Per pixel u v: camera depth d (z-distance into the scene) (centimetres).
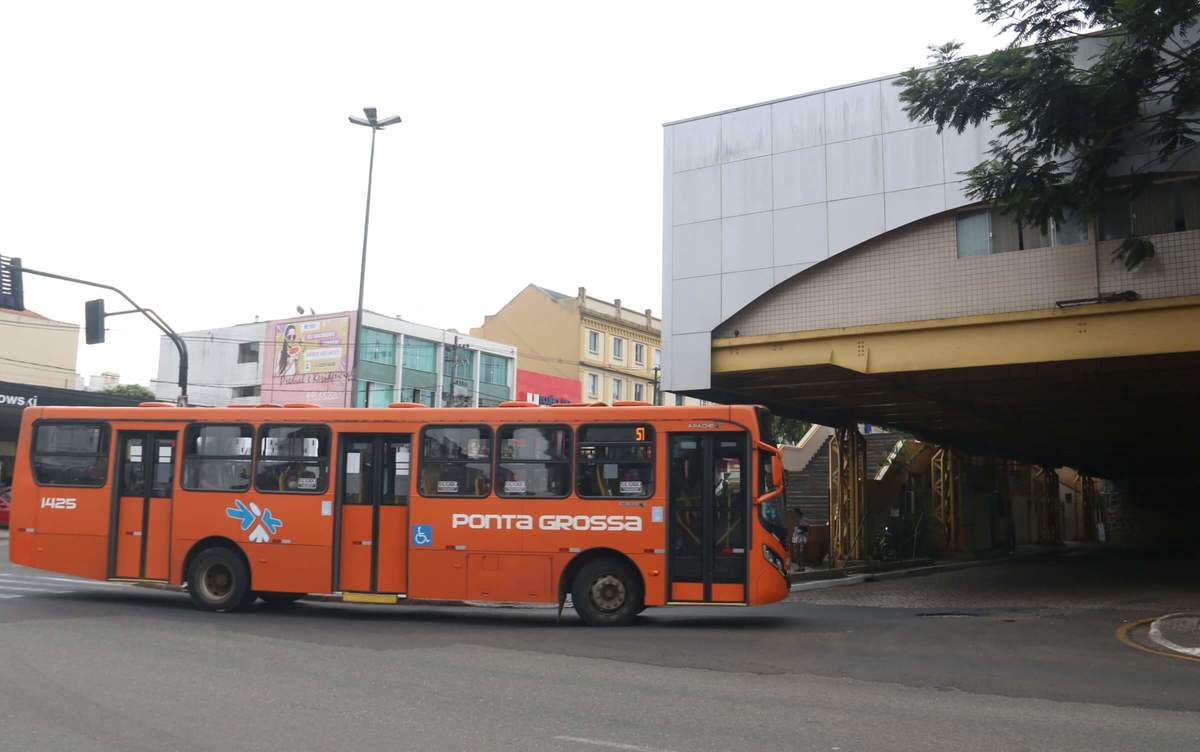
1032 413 2992
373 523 1418
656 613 1588
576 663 1036
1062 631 1337
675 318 2173
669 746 682
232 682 891
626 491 1365
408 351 5412
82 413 1534
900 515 3516
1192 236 1716
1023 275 1855
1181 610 1647
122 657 1012
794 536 2803
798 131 2078
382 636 1223
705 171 2178
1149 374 2233
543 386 6241
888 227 1953
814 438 4216
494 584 1373
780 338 2058
